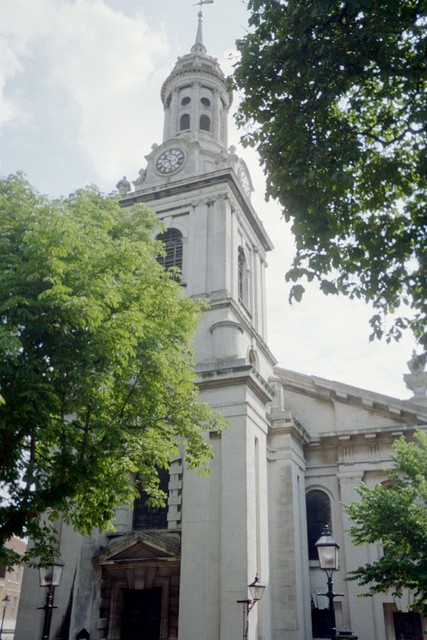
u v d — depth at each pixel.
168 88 35.91
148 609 20.91
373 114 11.36
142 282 15.39
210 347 24.75
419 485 19.17
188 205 28.58
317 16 10.09
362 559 25.16
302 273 10.66
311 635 23.88
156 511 22.34
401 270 10.46
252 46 11.23
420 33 8.98
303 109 10.80
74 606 20.52
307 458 28.36
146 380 15.23
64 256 12.83
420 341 9.49
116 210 17.64
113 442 13.74
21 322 12.33
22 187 15.20
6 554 12.80
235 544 19.62
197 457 16.20
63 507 13.39
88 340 12.97
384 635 23.72
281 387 27.27
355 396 28.47
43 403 11.84
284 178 10.87
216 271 26.44
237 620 18.52
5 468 12.66
